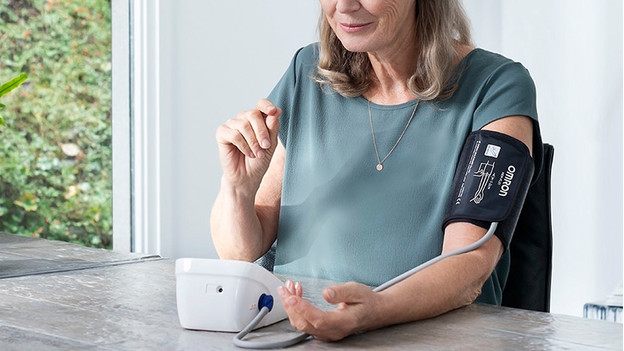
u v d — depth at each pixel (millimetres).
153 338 974
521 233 1486
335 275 1465
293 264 1523
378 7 1338
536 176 1411
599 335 1007
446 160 1425
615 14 3477
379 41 1367
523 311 1151
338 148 1512
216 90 3814
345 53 1533
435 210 1418
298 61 1620
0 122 1635
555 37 3652
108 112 3568
